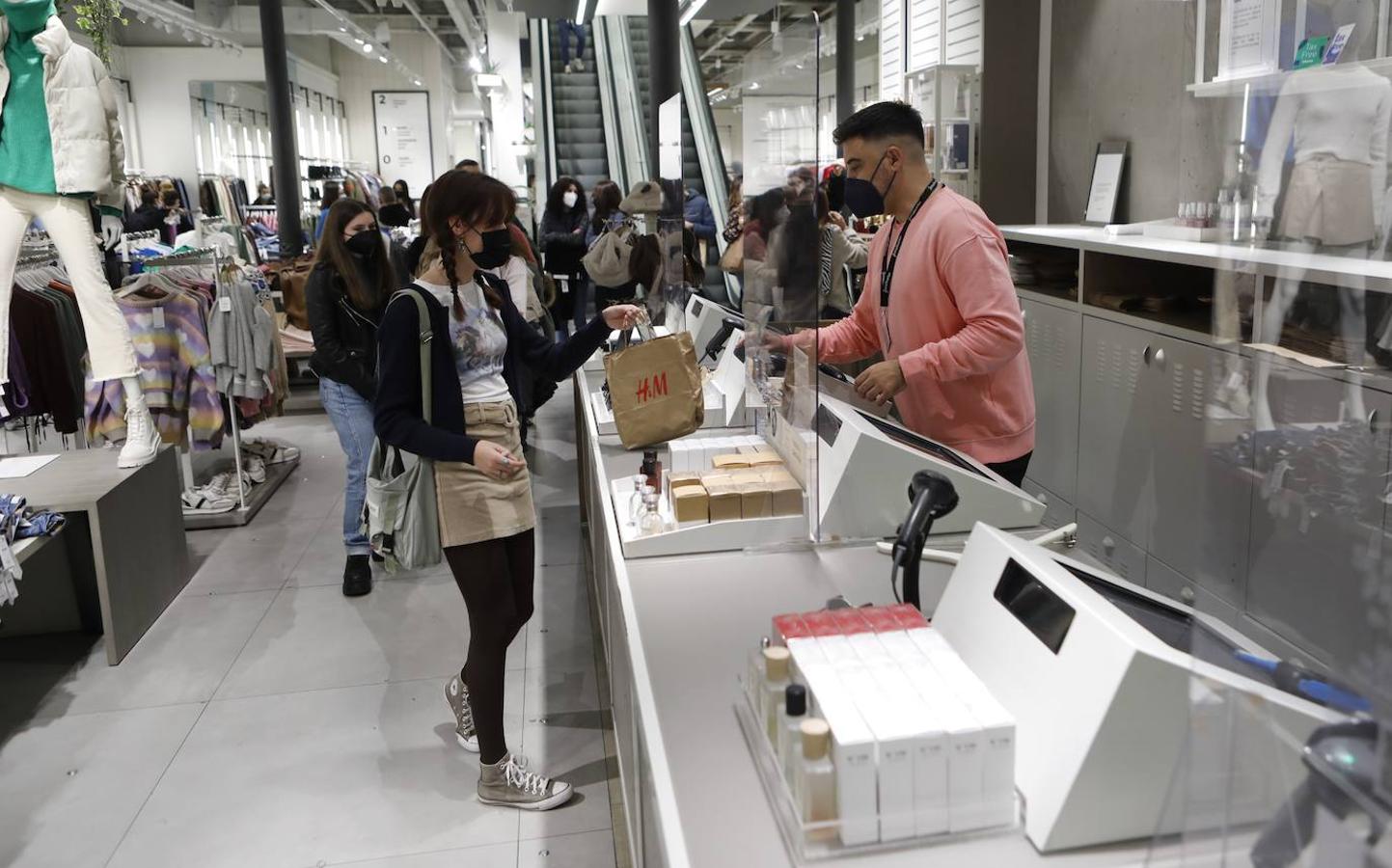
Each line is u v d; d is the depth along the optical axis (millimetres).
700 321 3941
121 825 2836
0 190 3881
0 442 6672
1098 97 5074
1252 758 813
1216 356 1037
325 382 4262
